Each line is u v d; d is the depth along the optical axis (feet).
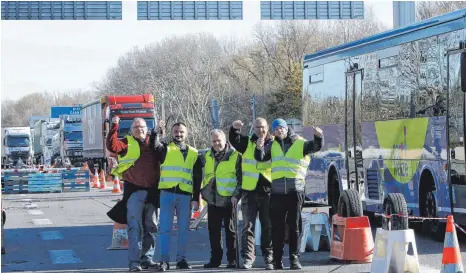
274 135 47.83
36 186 146.41
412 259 42.96
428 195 58.59
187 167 48.75
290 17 146.61
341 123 73.31
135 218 48.26
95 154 196.34
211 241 49.73
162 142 48.93
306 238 55.01
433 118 57.41
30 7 142.92
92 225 79.25
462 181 54.08
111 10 144.87
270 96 264.93
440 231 58.08
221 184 49.11
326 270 47.21
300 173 47.44
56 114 412.77
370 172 67.36
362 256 49.73
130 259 48.57
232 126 48.29
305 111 82.48
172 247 61.36
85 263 53.21
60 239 67.46
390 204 52.19
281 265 48.16
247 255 48.80
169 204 48.65
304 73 82.84
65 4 145.38
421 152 59.06
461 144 54.08
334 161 75.00
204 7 147.23
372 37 67.36
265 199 48.67
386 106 64.44
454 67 55.01
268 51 291.79
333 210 76.18
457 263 40.81
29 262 54.19
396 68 62.95
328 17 147.23
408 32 61.31
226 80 293.23
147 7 146.61
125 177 48.55
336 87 74.59
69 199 124.16
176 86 301.02
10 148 307.99
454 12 55.62
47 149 297.12
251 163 48.37
